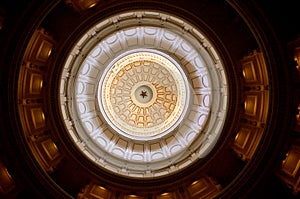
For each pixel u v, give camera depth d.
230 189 12.16
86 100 17.11
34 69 12.42
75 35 12.59
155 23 14.22
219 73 14.25
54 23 12.45
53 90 12.90
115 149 16.98
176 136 17.92
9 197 11.55
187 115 18.16
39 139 12.77
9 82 11.37
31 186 11.86
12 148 11.66
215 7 12.31
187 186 13.50
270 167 11.91
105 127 18.14
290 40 11.25
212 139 14.06
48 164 12.78
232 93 12.95
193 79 17.69
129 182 13.33
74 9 12.19
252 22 11.34
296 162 11.46
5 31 11.04
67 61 13.46
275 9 11.28
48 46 12.53
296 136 11.66
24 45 11.28
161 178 13.36
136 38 16.92
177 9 12.39
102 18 12.49
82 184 13.30
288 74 11.34
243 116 13.12
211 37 12.59
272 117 11.70
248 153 12.77
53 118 13.05
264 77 12.24
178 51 17.23
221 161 13.44
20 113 11.94
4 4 11.00
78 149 13.32
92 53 16.08
